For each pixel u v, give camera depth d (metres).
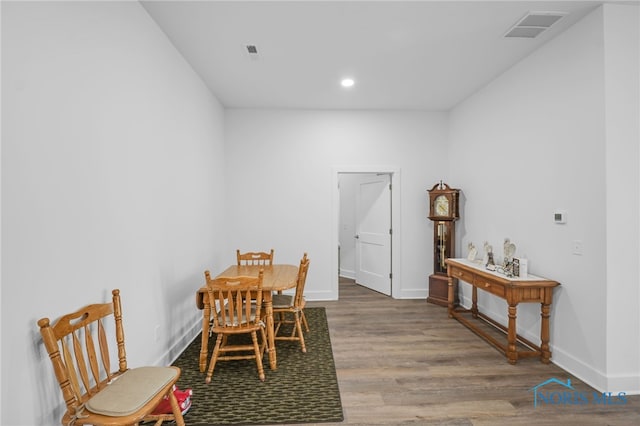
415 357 2.82
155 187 2.48
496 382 2.41
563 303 2.62
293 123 4.67
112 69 1.94
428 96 4.17
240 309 2.41
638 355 2.26
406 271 4.80
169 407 1.94
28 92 1.36
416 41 2.82
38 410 1.40
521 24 2.54
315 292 4.71
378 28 2.60
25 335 1.34
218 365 2.67
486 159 3.78
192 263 3.28
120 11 2.02
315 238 4.71
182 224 3.02
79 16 1.66
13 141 1.29
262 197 4.64
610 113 2.26
